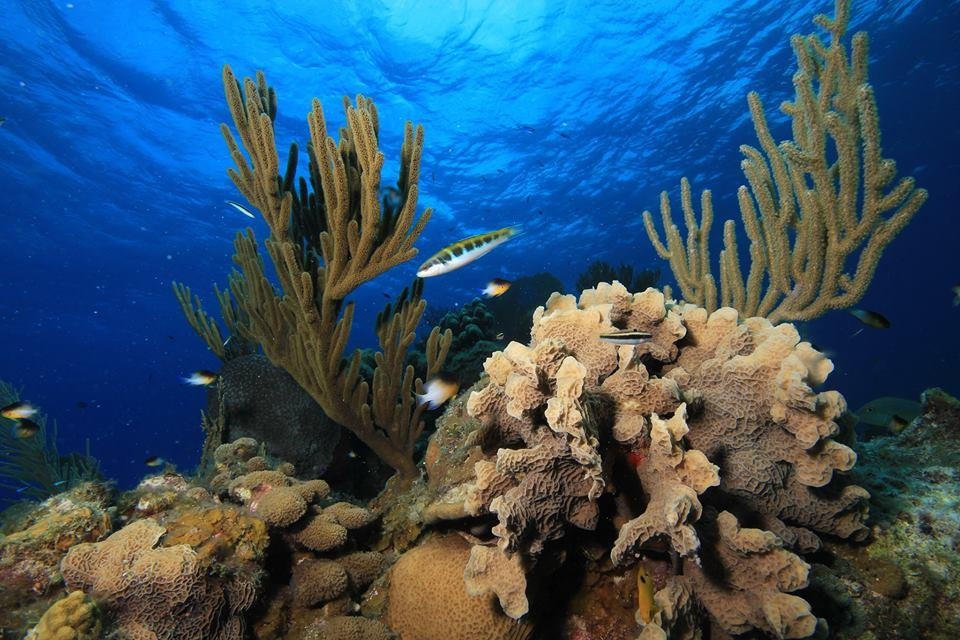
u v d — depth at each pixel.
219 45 20.50
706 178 26.95
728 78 20.66
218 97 22.67
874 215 3.80
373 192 3.53
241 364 5.51
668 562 2.17
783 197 4.36
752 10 17.97
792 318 4.48
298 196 4.75
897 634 2.19
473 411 2.19
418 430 4.78
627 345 2.09
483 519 2.49
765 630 1.84
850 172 3.87
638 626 2.21
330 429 5.47
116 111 22.42
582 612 2.29
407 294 4.68
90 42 19.39
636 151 25.52
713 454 2.16
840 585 2.31
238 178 3.95
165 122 23.33
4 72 19.41
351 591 2.78
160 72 21.17
